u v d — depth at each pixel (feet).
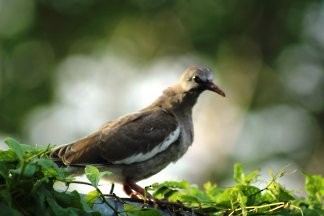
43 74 69.72
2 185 20.11
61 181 21.03
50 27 71.15
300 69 71.26
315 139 69.31
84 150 30.78
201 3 69.67
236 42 70.23
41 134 67.51
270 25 70.69
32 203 20.26
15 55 69.56
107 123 32.30
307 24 71.20
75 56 71.41
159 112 33.27
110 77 71.82
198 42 69.56
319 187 26.76
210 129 71.87
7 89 68.33
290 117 70.13
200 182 69.00
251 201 24.59
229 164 69.00
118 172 31.35
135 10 71.10
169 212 25.09
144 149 31.71
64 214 20.27
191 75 34.68
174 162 33.35
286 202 24.22
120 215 22.17
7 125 66.90
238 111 71.36
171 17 70.69
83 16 71.46
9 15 70.54
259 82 71.15
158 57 71.72
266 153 68.69
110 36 71.67
